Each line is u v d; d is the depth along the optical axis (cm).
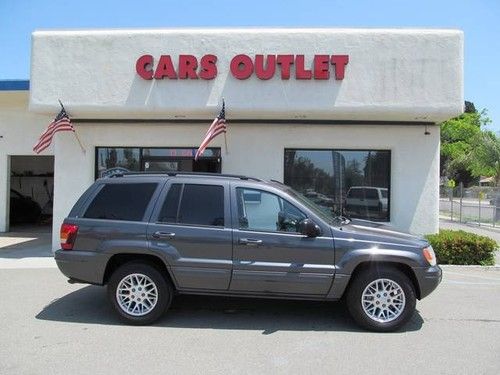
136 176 693
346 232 644
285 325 660
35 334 615
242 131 1201
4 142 1678
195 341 593
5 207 1691
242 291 646
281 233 642
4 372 494
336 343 590
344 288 634
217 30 1123
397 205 1174
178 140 1219
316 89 1106
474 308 757
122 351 557
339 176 1208
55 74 1144
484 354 557
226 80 1118
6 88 1452
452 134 5759
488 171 3538
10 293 824
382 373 500
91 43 1140
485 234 2036
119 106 1134
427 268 636
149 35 1131
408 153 1175
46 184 2158
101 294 819
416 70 1096
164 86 1128
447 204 3781
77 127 1227
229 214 654
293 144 1193
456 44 1094
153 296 660
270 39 1112
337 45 1106
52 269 1031
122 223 664
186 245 649
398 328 637
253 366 516
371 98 1100
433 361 534
